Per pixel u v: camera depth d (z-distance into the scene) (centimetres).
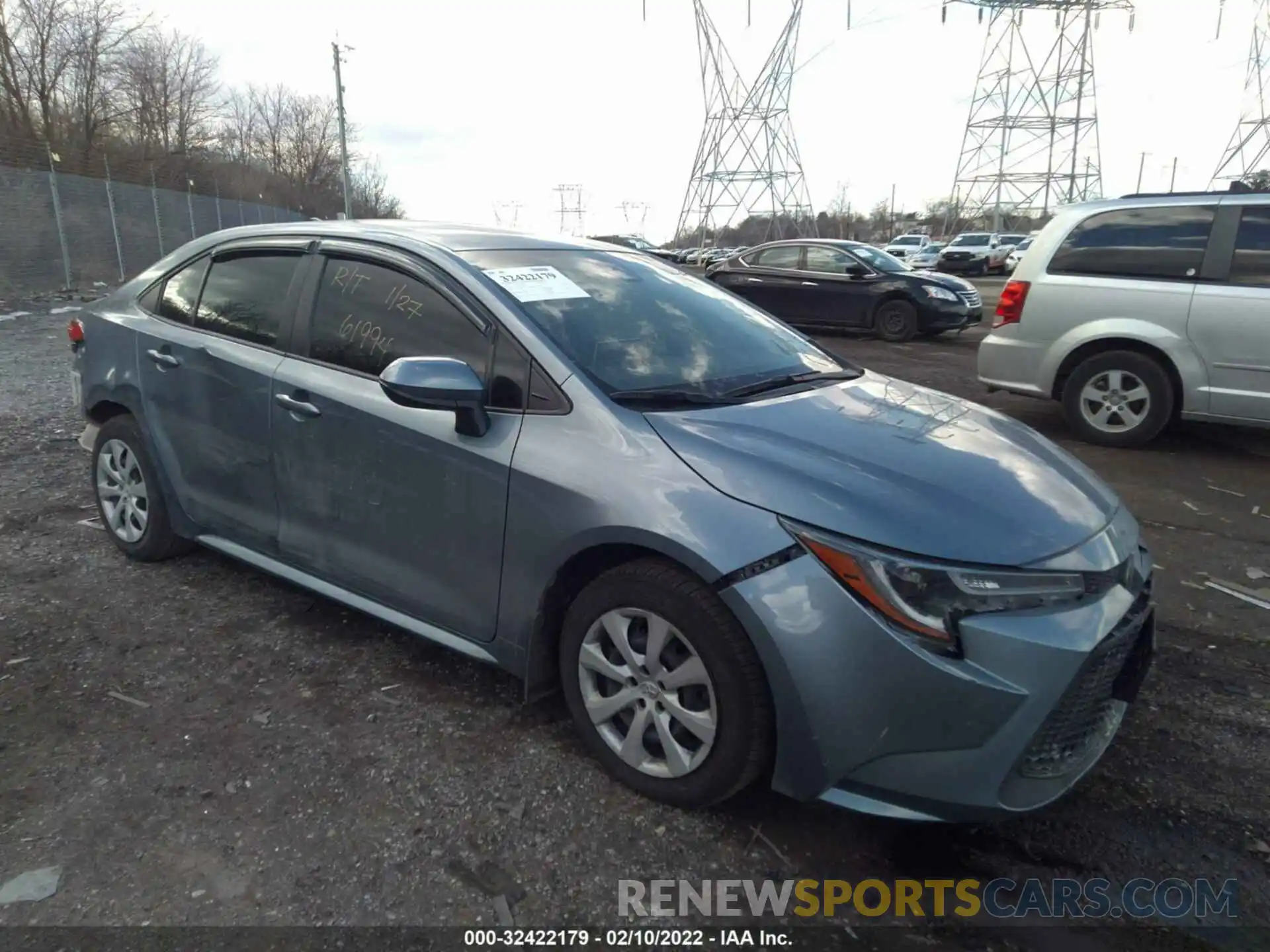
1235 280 633
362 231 349
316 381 332
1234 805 272
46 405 768
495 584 288
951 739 224
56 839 244
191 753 284
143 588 402
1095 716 251
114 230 2288
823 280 1416
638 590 255
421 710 310
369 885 231
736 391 305
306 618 377
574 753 288
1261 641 375
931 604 224
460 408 278
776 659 231
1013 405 855
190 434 384
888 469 257
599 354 297
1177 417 700
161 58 4341
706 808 261
